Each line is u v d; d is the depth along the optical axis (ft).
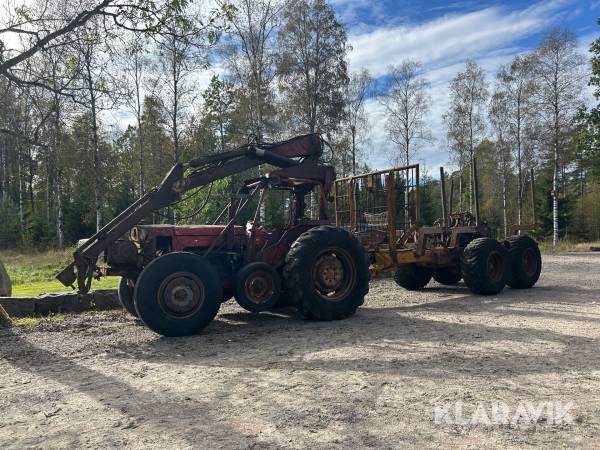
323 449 9.54
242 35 65.72
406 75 105.40
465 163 111.04
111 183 114.73
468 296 30.73
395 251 29.68
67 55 30.19
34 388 13.98
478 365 14.85
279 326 22.30
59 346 19.31
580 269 48.14
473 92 109.81
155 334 21.12
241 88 73.72
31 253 92.48
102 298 28.73
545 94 97.30
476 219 34.22
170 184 23.24
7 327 23.24
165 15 29.19
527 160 108.27
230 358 16.69
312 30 82.48
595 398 12.02
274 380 13.91
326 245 23.16
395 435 10.10
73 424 11.18
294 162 26.20
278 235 25.35
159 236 23.22
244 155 25.16
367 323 22.24
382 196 30.76
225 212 27.66
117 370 15.66
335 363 15.46
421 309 26.00
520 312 24.08
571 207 129.90
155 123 98.84
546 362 15.08
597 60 90.33
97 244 21.91
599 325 20.56
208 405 12.10
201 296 20.75
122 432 10.62
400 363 15.23
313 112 82.28
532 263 33.65
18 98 32.81
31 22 28.45
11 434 10.73
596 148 91.45
